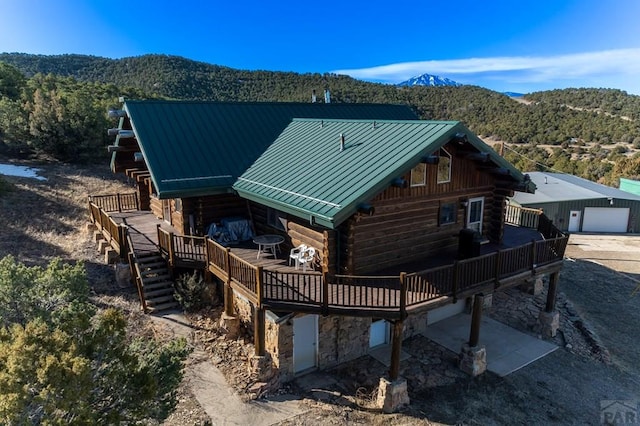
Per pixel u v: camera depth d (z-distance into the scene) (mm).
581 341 14656
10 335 6406
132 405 6492
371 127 14039
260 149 16000
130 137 17828
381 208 12227
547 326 14648
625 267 22984
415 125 12773
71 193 25266
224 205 15445
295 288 11352
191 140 15398
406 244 13031
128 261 14969
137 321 12891
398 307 10344
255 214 15359
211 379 11016
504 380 12148
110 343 6742
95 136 31656
